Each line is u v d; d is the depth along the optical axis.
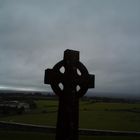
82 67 8.70
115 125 44.12
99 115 61.41
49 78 8.37
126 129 38.78
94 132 27.36
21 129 28.61
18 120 46.06
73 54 8.53
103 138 25.06
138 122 49.69
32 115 56.03
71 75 8.43
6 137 22.95
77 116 8.59
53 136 24.22
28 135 24.44
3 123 29.62
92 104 92.75
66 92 8.41
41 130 27.83
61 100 8.46
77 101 8.65
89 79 8.80
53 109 69.06
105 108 78.62
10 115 55.06
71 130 8.37
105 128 39.38
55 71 8.39
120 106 86.69
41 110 65.81
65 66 8.48
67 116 8.38
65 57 8.49
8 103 65.06
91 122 47.81
